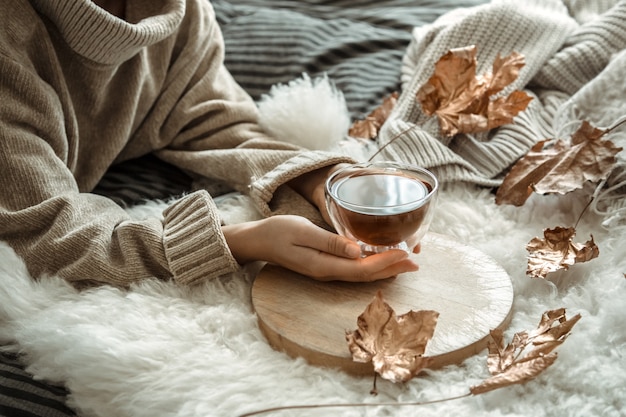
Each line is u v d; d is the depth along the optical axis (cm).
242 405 67
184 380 70
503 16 123
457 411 65
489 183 103
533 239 89
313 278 82
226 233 87
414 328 71
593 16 132
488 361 70
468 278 82
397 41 138
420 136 106
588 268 85
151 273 86
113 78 109
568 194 97
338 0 153
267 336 76
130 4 105
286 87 116
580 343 72
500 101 110
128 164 117
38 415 73
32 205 89
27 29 96
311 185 97
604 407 65
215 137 114
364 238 78
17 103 93
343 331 74
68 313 79
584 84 120
